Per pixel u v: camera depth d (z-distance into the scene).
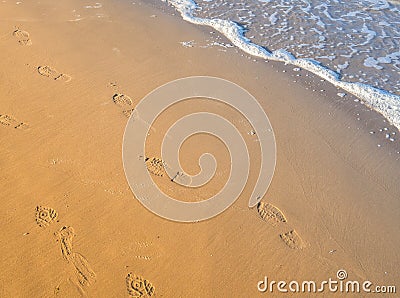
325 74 7.29
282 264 4.35
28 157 4.99
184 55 7.23
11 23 7.29
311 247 4.55
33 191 4.63
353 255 4.53
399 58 7.89
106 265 4.11
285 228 4.70
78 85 6.16
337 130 6.10
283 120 6.12
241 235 4.56
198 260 4.27
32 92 5.90
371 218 4.94
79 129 5.46
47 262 4.04
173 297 3.96
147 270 4.13
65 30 7.38
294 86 6.89
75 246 4.21
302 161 5.52
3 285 3.82
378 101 6.76
